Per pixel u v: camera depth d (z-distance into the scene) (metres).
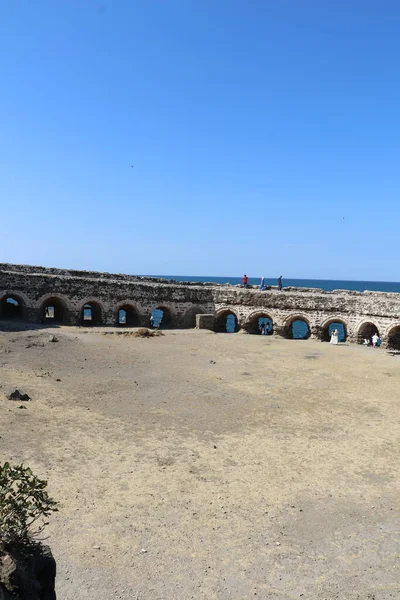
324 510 13.11
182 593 9.73
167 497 13.34
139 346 35.25
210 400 22.62
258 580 10.26
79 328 39.94
